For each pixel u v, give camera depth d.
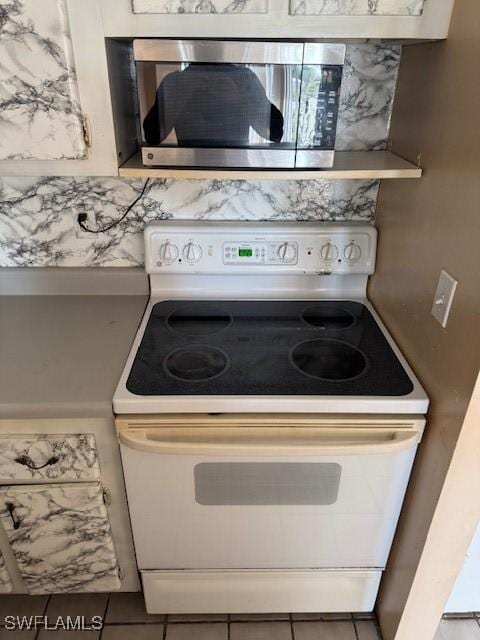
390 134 1.45
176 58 1.04
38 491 1.24
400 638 1.38
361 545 1.37
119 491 1.28
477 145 0.94
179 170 1.15
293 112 1.09
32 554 1.34
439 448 1.12
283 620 1.57
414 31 1.05
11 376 1.20
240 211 1.56
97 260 1.60
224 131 1.12
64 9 0.99
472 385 0.97
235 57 1.04
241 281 1.60
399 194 1.36
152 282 1.59
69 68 1.04
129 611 1.58
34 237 1.56
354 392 1.17
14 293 1.61
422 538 1.20
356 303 1.60
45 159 1.13
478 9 0.93
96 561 1.37
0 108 1.07
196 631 1.53
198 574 1.42
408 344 1.30
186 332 1.43
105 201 1.52
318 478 1.24
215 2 1.00
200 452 1.13
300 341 1.39
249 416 1.16
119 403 1.13
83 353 1.30
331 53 1.04
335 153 1.42
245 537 1.34
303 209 1.56
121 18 1.01
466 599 1.58
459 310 1.02
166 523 1.31
